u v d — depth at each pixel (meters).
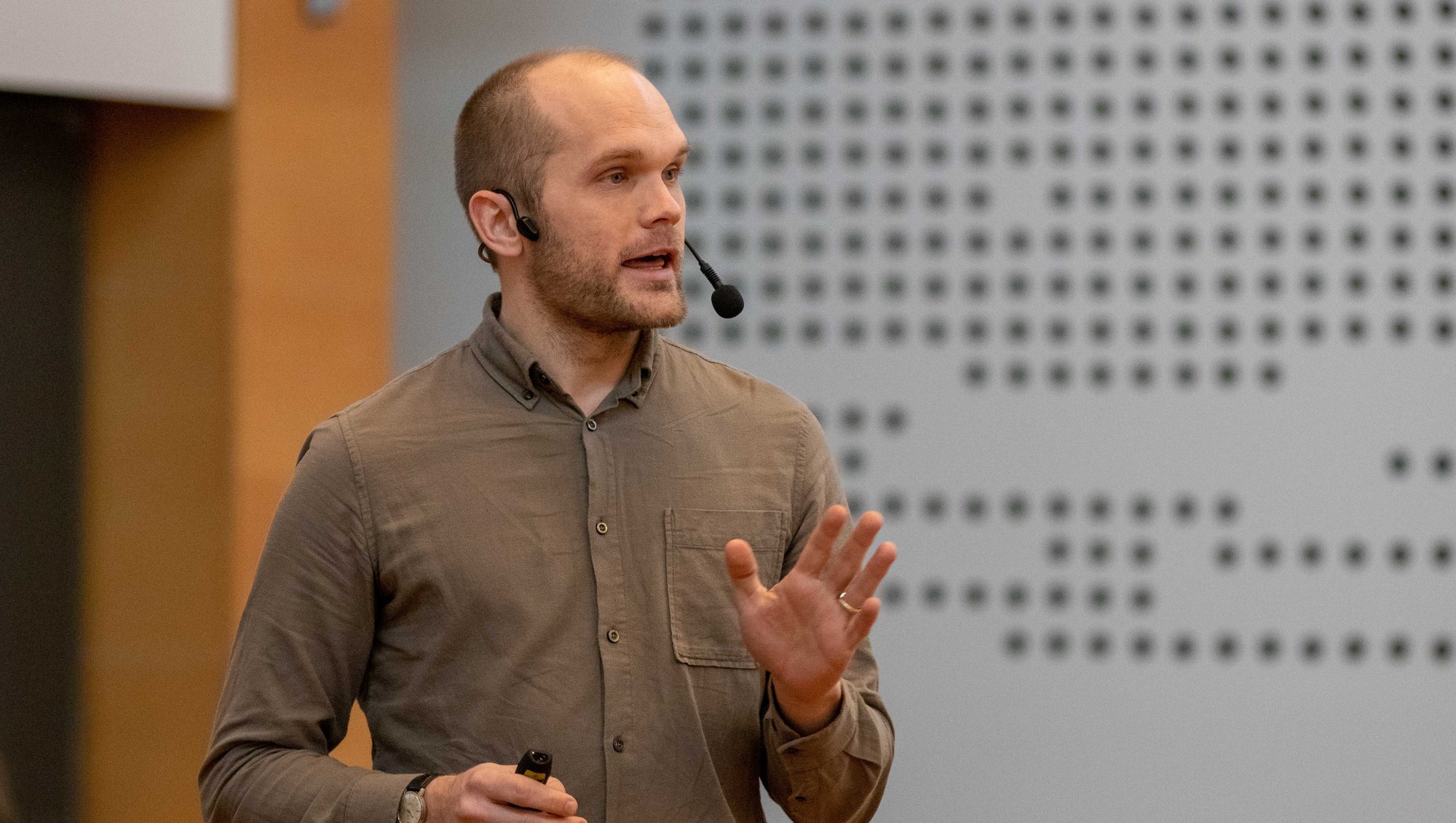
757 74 18.05
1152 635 18.03
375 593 4.95
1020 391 18.08
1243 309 17.98
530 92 5.02
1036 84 17.97
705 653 4.90
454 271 17.69
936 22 18.02
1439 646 17.98
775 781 4.98
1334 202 17.95
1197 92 17.94
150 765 15.23
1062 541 18.05
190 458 15.41
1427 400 17.98
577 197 4.88
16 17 14.20
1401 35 17.94
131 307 15.45
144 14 14.77
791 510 5.18
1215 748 17.94
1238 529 17.98
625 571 4.88
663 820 4.76
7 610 14.79
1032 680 18.03
